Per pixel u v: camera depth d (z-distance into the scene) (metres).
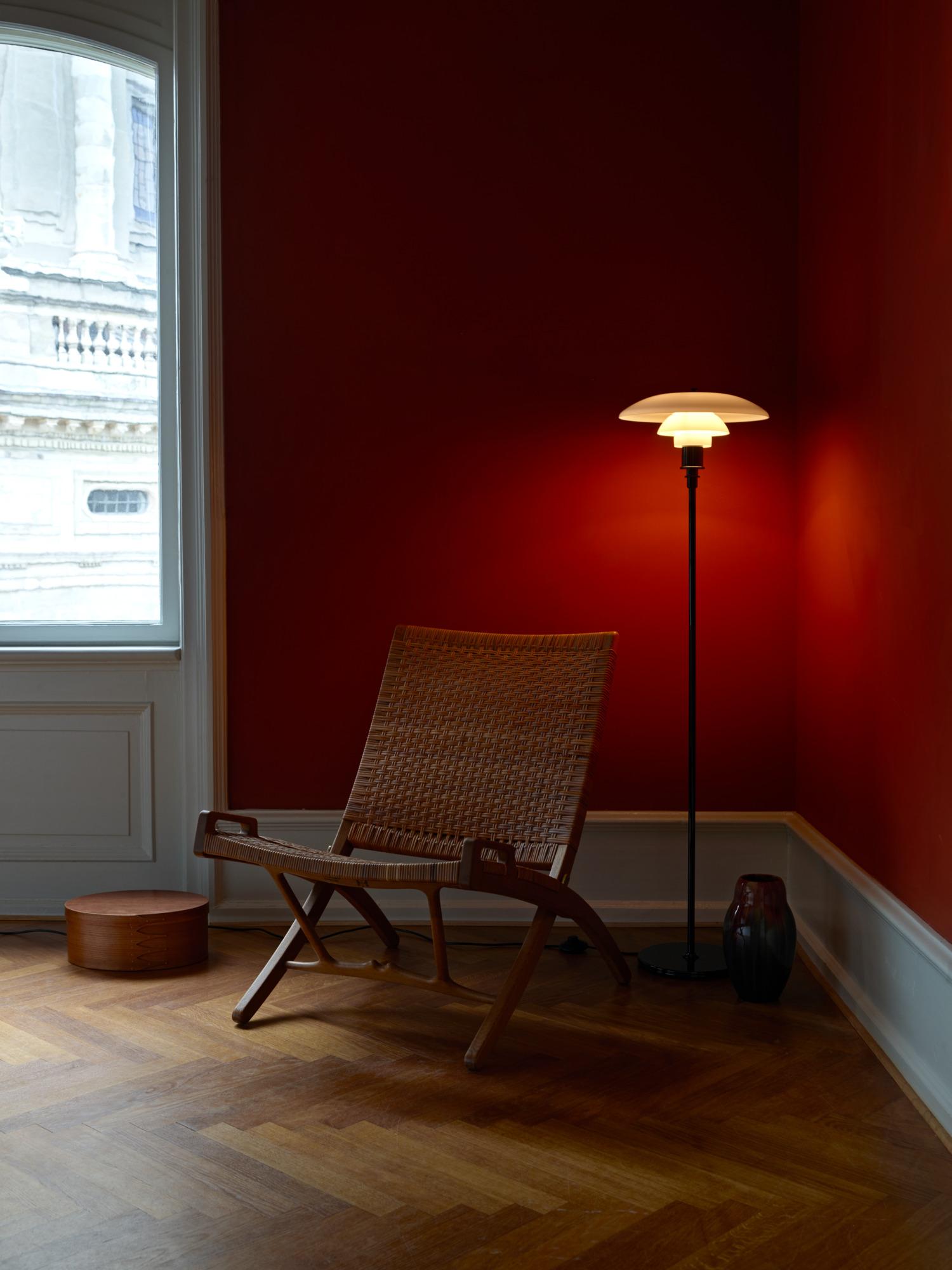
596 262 3.84
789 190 3.83
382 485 3.88
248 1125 2.42
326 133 3.83
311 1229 2.02
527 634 3.88
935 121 2.51
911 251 2.68
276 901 3.93
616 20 3.81
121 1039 2.88
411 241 3.84
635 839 3.91
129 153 3.99
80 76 3.97
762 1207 2.10
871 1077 2.67
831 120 3.43
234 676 3.91
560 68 3.82
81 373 4.04
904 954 2.71
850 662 3.24
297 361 3.86
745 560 3.89
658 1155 2.29
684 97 3.82
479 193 3.84
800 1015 3.08
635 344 3.85
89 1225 2.04
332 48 3.82
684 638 3.89
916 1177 2.21
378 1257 1.94
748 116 3.82
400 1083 2.63
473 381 3.86
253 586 3.89
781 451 3.87
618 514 3.88
